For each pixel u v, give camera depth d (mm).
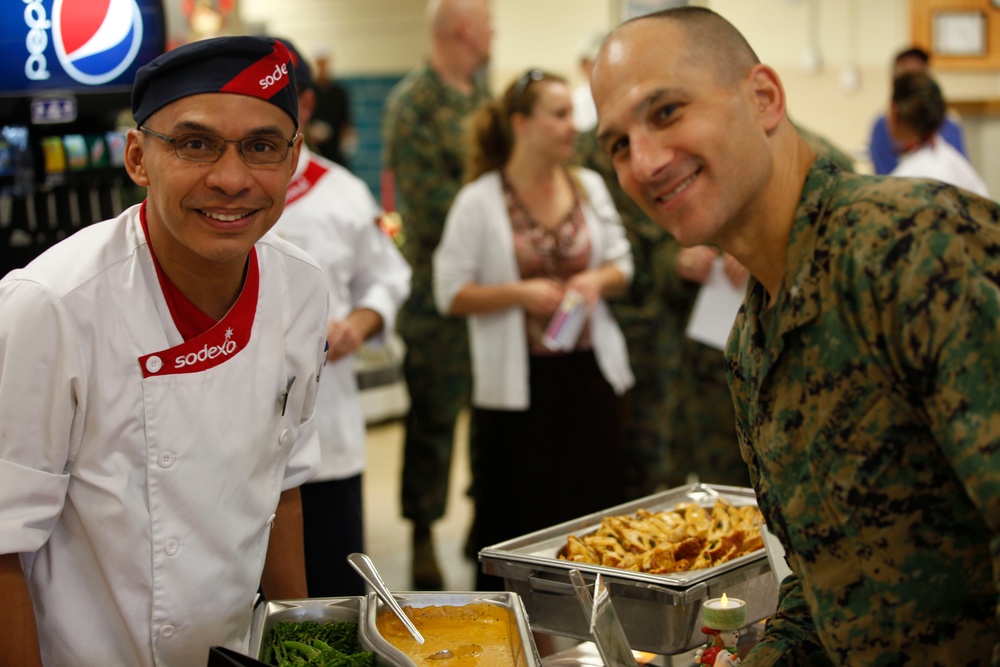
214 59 1304
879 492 1072
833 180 1146
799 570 1181
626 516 1938
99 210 2615
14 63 2336
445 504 4207
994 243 1015
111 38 2430
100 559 1441
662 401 4289
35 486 1369
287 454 1612
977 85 7445
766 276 1210
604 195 3625
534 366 3350
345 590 2545
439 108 4336
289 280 1565
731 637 1545
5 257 2506
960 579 1064
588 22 7418
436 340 4199
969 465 968
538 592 1696
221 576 1496
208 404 1454
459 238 3424
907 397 1048
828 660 1271
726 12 7629
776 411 1166
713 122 1157
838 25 7457
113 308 1397
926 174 4445
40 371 1350
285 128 1363
